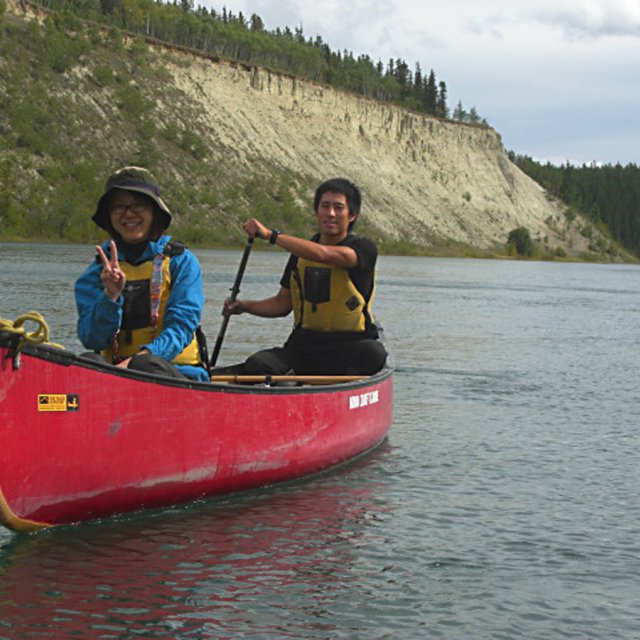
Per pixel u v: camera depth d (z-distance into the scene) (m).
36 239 73.25
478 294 33.88
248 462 5.44
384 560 4.63
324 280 6.63
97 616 3.77
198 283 5.33
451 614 4.00
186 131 100.50
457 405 9.45
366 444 6.89
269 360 6.58
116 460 4.61
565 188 185.62
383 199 118.81
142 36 112.50
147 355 4.97
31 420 4.23
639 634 3.88
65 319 15.28
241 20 173.12
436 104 179.62
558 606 4.14
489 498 5.86
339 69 164.75
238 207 96.38
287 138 113.50
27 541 4.52
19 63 94.50
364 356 6.75
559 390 10.70
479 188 139.25
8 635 3.56
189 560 4.43
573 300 32.62
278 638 3.67
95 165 86.38
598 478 6.49
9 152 82.56
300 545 4.76
